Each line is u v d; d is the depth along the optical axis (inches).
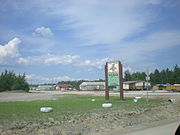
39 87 6771.7
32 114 605.3
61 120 520.7
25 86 4089.6
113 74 1226.6
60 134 423.5
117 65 1218.0
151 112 721.6
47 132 426.9
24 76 4124.0
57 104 930.7
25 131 419.8
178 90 2664.9
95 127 491.5
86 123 514.9
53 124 481.1
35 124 467.2
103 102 1026.7
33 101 1166.3
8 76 3973.9
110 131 462.9
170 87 2785.4
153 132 422.9
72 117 560.7
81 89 4805.6
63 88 6141.7
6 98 1579.7
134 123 564.1
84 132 449.1
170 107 852.6
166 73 4813.0
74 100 1196.5
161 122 571.5
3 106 850.8
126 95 1716.3
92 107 792.3
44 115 587.2
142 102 1002.1
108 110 705.6
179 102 1045.2
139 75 5113.2
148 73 958.4
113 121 557.9
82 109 728.3
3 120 504.7
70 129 460.1
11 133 402.9
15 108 768.9
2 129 418.9
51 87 6771.7
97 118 566.9
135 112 686.5
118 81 1211.9
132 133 424.2
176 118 650.2
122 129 481.7
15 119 519.2
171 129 449.7
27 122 481.1
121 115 630.5
